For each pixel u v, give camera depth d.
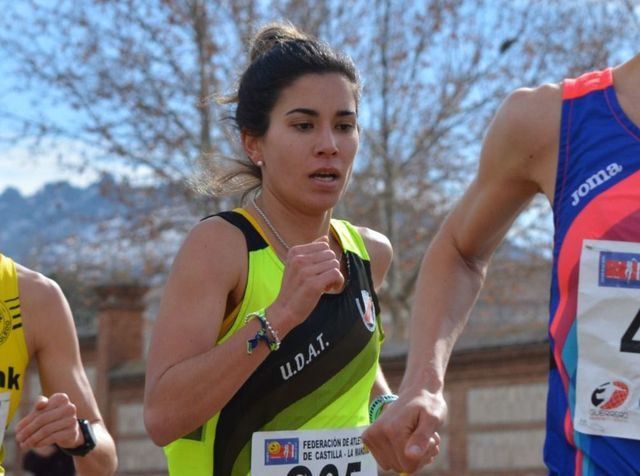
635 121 4.05
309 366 5.70
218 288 5.56
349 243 6.13
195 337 5.45
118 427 31.97
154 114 32.59
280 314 5.18
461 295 4.82
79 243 35.25
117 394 32.09
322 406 5.77
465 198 4.79
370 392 6.48
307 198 5.71
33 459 13.19
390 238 32.84
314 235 5.95
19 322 6.53
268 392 5.65
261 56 5.84
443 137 33.53
